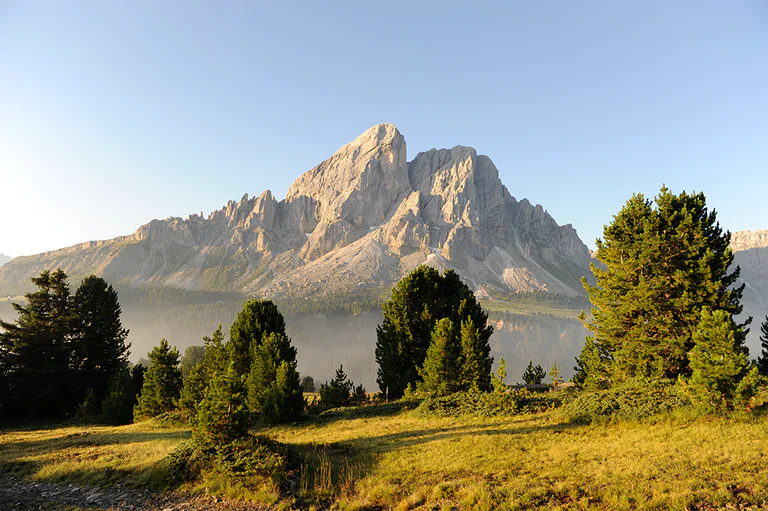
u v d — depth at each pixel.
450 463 16.11
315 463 17.55
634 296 31.03
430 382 36.09
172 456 17.42
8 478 18.19
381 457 18.20
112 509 13.89
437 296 48.34
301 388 32.75
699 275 29.06
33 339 47.09
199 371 31.88
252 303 44.03
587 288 35.84
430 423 26.30
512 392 27.86
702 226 30.31
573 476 13.03
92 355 51.22
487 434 20.64
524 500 11.52
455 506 12.01
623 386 26.81
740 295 28.42
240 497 14.48
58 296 50.75
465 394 32.00
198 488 15.36
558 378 42.03
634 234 32.53
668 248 30.47
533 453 16.41
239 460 15.93
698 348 19.41
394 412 32.84
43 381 45.62
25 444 25.33
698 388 18.95
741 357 17.97
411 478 14.85
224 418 17.11
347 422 30.39
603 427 19.81
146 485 16.11
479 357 35.56
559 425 21.50
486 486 12.91
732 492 10.67
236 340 42.28
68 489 16.28
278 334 38.62
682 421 18.53
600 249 35.19
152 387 36.09
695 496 10.56
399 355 45.94
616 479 12.27
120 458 19.66
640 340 30.45
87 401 41.47
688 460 13.22
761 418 16.95
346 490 14.38
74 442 24.81
